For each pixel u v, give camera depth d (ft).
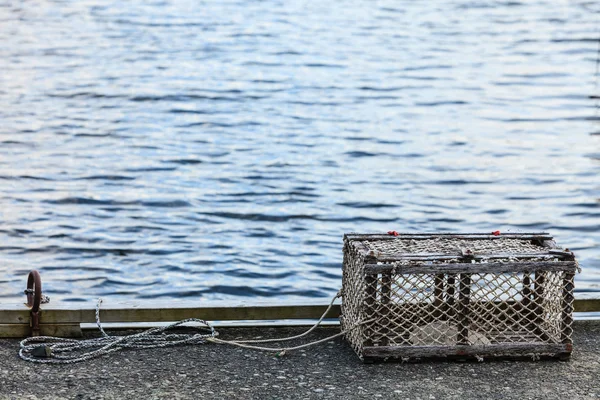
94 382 16.93
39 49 111.55
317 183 55.72
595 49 116.98
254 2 154.61
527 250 18.52
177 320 19.95
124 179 55.77
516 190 55.36
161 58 106.22
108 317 19.67
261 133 70.23
